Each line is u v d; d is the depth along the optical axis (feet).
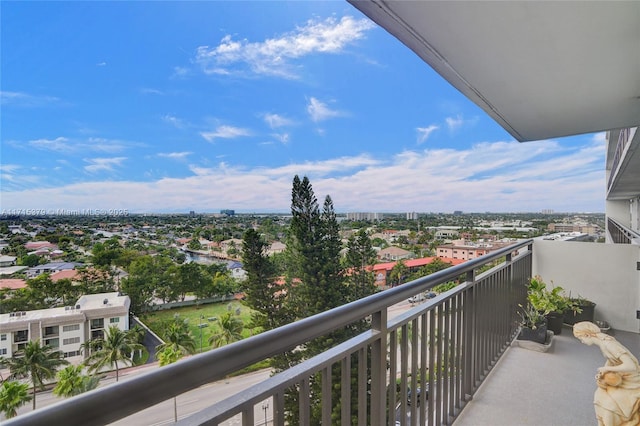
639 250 11.33
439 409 5.85
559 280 13.07
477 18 4.06
